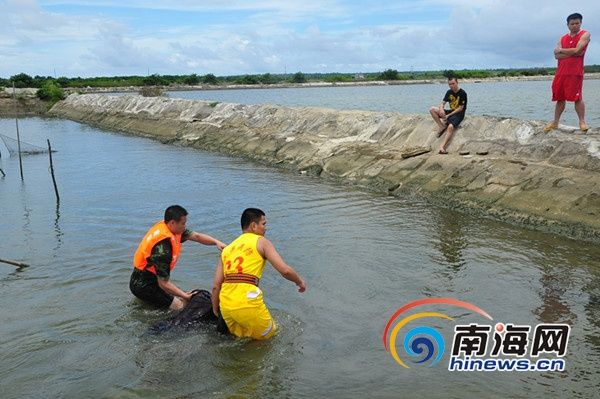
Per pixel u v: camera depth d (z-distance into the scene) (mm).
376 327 5801
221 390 4656
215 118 23594
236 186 13562
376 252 8203
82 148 22453
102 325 5949
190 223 10086
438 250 8234
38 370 5031
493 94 46469
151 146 22719
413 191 11898
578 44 10273
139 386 4719
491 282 6930
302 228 9594
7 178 15625
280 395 4570
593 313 5992
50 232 9727
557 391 4586
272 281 7094
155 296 6367
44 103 49938
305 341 5508
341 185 13469
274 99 50188
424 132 13867
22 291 6949
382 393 4590
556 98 10906
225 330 5633
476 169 11234
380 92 65312
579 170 9688
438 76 138375
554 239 8633
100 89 73562
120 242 9000
